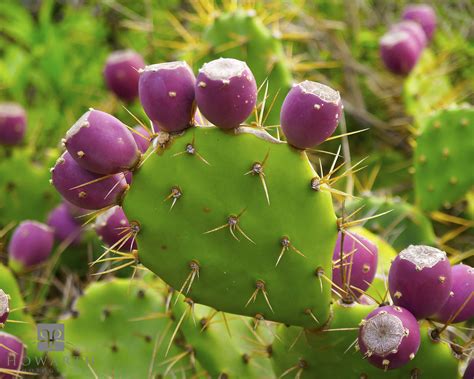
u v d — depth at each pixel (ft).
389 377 2.33
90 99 4.32
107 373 2.71
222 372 2.58
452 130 3.22
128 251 2.59
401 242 3.11
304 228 2.24
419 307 2.26
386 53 3.54
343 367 2.36
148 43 4.42
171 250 2.25
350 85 4.11
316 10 4.59
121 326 2.74
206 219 2.22
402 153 3.93
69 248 3.28
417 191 3.29
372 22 4.65
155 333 2.72
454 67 4.02
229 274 2.26
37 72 4.31
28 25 4.42
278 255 2.24
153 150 2.21
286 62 3.20
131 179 2.29
